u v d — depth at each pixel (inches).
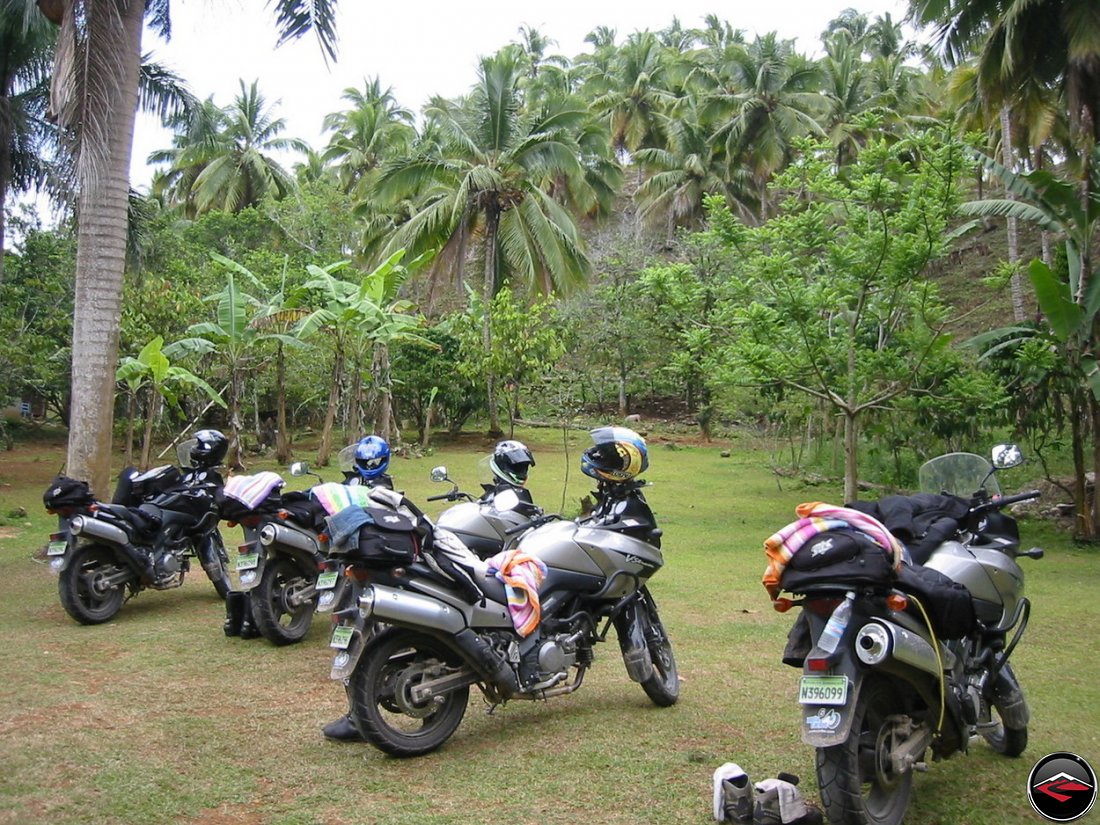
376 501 183.0
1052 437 669.3
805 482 764.6
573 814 156.6
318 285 761.6
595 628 216.4
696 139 1556.3
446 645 184.2
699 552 477.4
